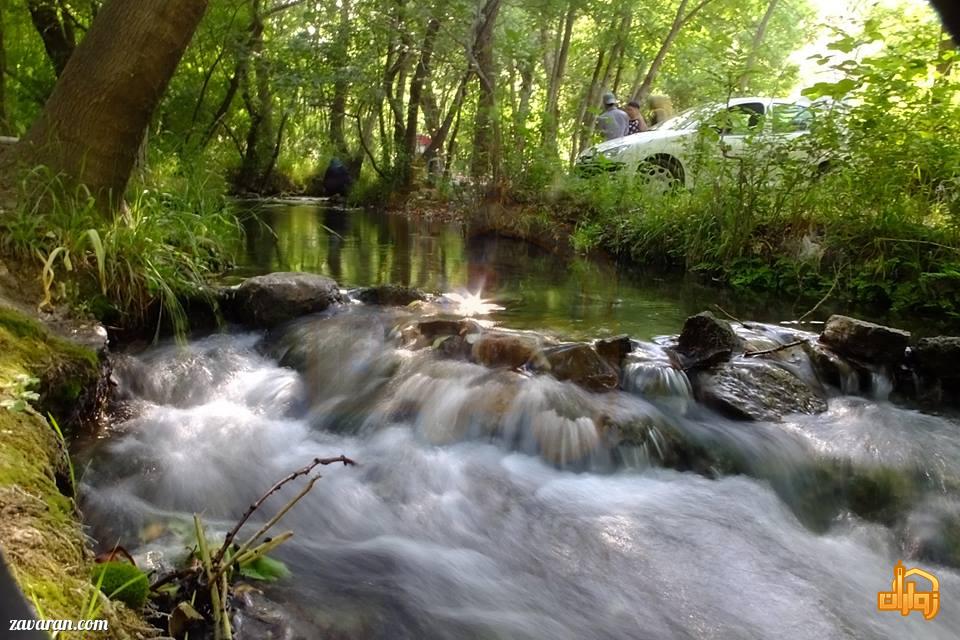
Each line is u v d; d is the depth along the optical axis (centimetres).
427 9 1135
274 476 304
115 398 354
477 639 214
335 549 255
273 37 1258
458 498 298
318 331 424
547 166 952
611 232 821
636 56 1667
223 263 582
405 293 497
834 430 358
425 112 1565
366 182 1431
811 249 643
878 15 642
